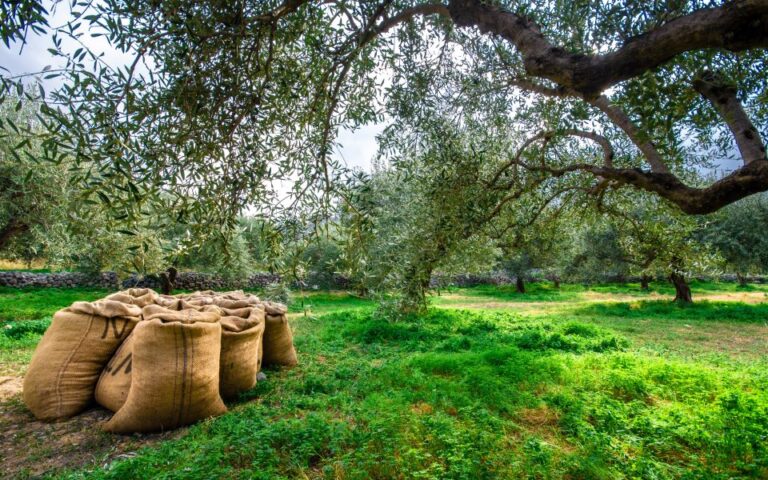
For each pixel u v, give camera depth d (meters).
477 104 4.77
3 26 1.80
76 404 4.69
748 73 3.21
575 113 3.65
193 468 3.18
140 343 4.30
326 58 3.41
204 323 4.56
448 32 4.17
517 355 6.86
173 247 2.73
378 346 8.72
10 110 8.70
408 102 4.44
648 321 13.37
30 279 18.72
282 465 3.46
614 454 3.62
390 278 4.39
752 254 14.73
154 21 2.31
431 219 4.41
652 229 5.23
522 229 5.56
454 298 23.72
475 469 3.23
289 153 3.65
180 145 2.40
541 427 4.41
